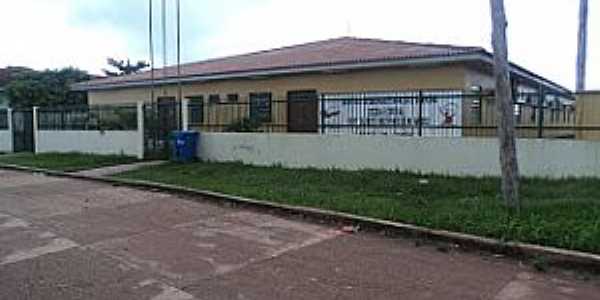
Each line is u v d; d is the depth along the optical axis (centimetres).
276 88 2017
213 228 812
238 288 544
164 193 1165
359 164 1311
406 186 1070
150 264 625
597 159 1007
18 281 563
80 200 1077
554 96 2409
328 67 1791
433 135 1254
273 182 1198
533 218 737
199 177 1326
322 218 867
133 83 2475
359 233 775
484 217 764
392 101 1368
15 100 3325
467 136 1209
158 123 1803
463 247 689
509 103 809
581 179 1010
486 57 1562
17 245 712
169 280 568
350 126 1423
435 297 516
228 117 1845
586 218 735
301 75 1942
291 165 1440
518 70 1864
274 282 561
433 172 1198
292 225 830
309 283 557
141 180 1309
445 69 1639
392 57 1664
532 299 511
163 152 1788
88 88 2764
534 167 1072
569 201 827
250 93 2102
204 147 1667
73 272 594
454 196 966
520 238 670
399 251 679
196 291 536
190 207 991
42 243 724
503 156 815
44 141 2256
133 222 857
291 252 675
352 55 1881
